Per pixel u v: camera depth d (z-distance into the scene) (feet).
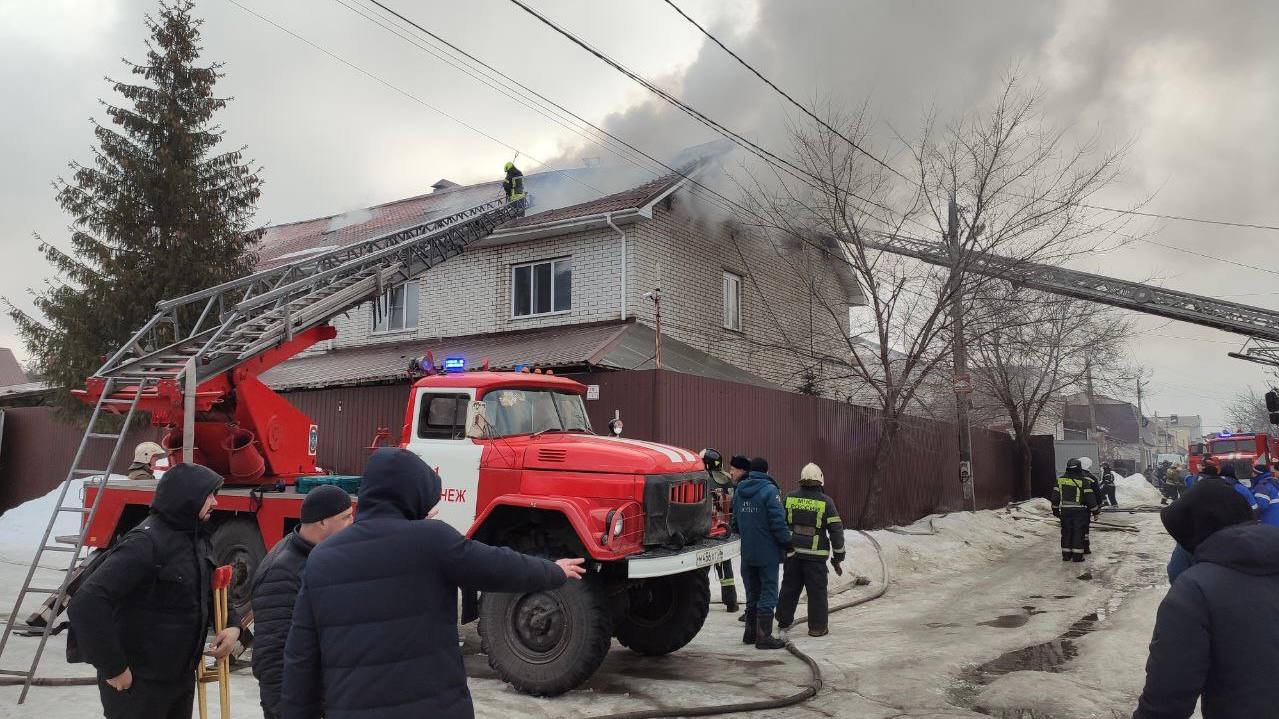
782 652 24.45
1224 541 9.04
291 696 8.66
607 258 51.01
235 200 56.80
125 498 26.04
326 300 33.04
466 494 22.36
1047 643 25.30
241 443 27.89
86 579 10.95
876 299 49.85
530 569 9.59
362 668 8.39
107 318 52.49
